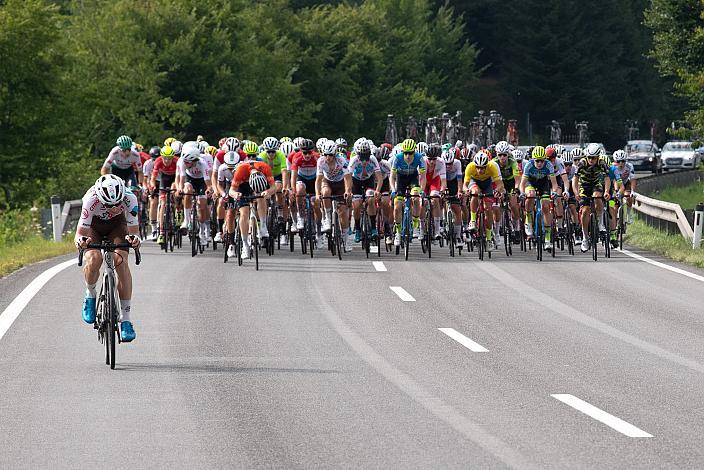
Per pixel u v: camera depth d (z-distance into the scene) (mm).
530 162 45625
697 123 103875
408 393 20438
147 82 124375
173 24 130625
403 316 29688
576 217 48281
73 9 131500
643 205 65750
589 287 36125
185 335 26531
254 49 138625
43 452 16453
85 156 110625
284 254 46781
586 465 15680
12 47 98000
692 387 21031
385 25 193500
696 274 40000
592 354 24422
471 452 16375
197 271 39688
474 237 45750
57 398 20000
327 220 45281
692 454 16250
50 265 40531
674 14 111500
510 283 37031
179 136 133625
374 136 181375
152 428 17859
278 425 18047
